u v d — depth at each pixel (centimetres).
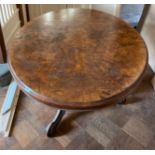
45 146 120
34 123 130
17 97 142
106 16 123
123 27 114
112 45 100
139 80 83
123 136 125
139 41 103
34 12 186
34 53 93
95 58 91
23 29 108
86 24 115
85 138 124
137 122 133
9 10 151
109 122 132
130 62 90
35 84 79
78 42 101
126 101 144
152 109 141
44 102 76
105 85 79
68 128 128
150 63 166
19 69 85
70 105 74
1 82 146
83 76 82
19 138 123
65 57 91
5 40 152
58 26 112
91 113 136
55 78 81
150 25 154
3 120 129
